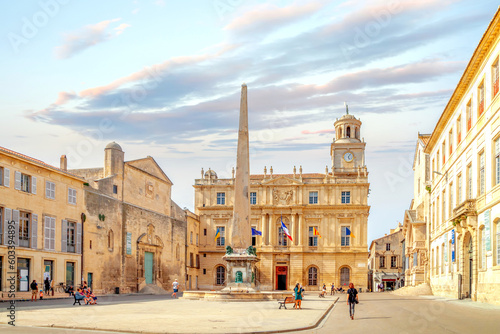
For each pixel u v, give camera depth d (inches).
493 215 1275.8
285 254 3607.3
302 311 1235.2
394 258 4318.4
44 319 957.8
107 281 2420.0
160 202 3031.5
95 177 2625.5
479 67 1438.2
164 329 795.4
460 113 1710.1
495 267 1251.2
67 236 2128.4
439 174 2102.6
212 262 3695.9
